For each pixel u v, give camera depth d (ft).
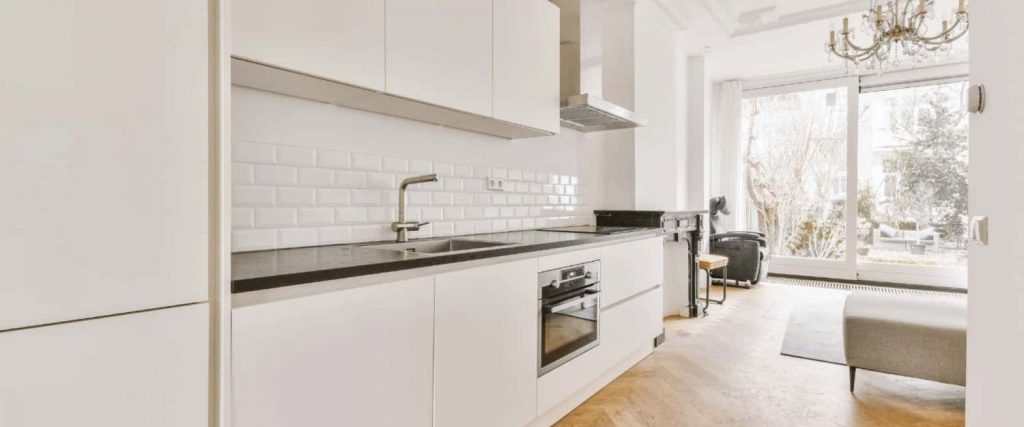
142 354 2.39
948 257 16.79
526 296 5.98
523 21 7.29
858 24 13.69
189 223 2.57
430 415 4.60
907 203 17.53
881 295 9.37
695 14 13.28
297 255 4.73
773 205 20.07
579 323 7.17
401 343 4.30
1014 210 3.03
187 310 2.56
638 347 9.12
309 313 3.55
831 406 7.37
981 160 3.66
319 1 4.49
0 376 1.96
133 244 2.35
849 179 18.42
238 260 4.26
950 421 6.83
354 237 6.14
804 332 11.59
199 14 2.60
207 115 2.64
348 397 3.83
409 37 5.41
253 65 4.14
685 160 17.17
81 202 2.18
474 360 5.15
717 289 17.30
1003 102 3.20
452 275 4.88
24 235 2.02
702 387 8.16
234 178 4.97
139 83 2.36
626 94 12.06
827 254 18.99
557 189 10.43
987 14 3.51
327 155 5.83
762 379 8.52
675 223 12.07
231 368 3.05
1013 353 3.02
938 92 16.94
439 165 7.39
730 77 19.97
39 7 2.05
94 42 2.21
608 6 12.07
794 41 15.46
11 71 1.98
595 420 6.93
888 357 7.55
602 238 7.66
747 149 20.43
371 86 4.98
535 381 6.15
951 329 7.14
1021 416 2.88
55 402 2.11
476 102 6.37
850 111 18.37
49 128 2.08
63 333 2.13
